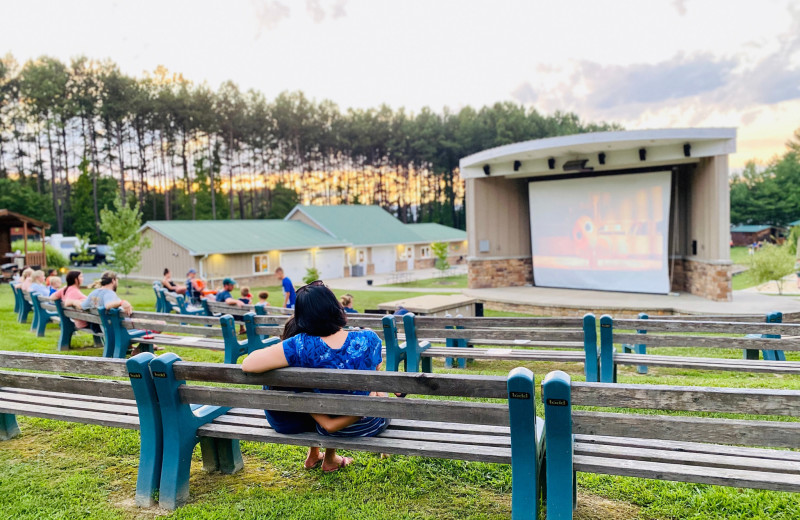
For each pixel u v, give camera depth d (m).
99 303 6.77
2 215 25.08
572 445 2.26
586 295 17.69
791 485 2.06
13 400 3.71
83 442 3.88
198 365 2.78
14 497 3.02
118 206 25.28
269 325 5.99
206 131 66.75
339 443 2.70
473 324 5.91
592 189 18.38
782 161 77.69
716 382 5.57
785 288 25.38
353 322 6.70
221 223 35.53
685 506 2.75
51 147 66.00
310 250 36.34
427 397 4.98
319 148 81.00
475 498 2.90
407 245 44.88
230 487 3.10
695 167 17.03
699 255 16.84
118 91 66.00
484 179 20.12
